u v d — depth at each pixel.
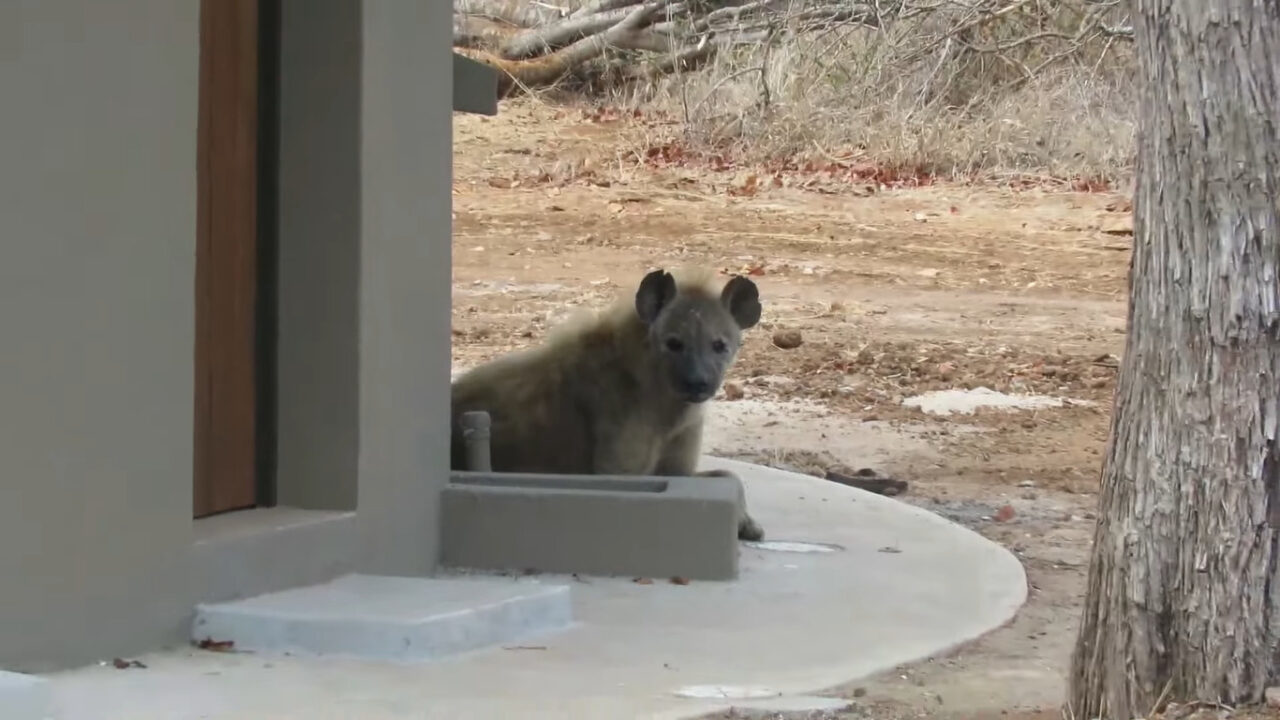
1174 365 7.24
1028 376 21.66
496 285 26.23
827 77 36.19
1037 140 34.38
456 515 11.21
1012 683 8.92
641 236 29.72
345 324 9.93
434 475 11.09
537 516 11.18
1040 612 11.02
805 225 30.56
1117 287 27.36
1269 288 7.06
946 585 11.31
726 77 35.81
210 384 9.59
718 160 34.81
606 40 39.28
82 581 7.90
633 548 11.15
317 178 9.93
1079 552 13.37
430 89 10.77
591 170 33.88
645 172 33.88
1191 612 7.27
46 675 7.72
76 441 7.80
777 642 9.56
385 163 10.20
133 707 7.30
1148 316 7.34
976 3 33.16
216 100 9.58
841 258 28.69
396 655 8.55
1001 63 35.66
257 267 9.98
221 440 9.72
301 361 9.98
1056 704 8.45
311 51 9.91
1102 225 30.80
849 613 10.38
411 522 10.72
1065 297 26.72
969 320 25.03
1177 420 7.25
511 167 34.00
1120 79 35.25
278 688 7.79
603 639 9.41
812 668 9.00
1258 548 7.16
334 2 9.88
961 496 15.71
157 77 8.14
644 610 10.22
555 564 11.18
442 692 7.89
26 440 7.55
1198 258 7.12
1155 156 7.24
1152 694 7.38
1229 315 7.08
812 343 23.25
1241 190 7.02
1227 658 7.21
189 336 8.45
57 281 7.66
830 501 14.15
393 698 7.73
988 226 30.75
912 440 18.22
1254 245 7.05
